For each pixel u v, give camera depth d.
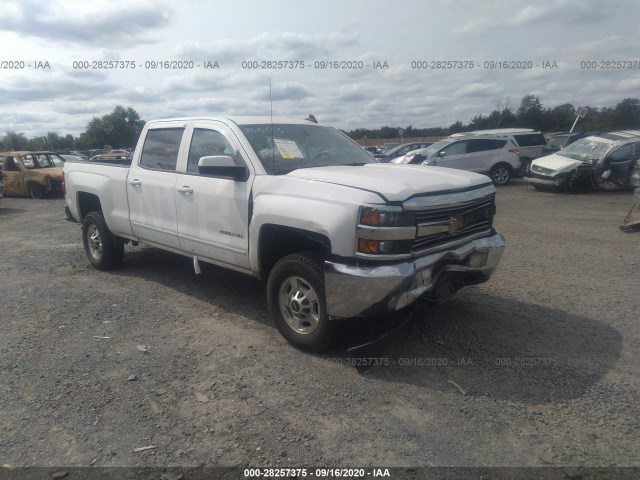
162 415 3.31
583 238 8.34
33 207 14.89
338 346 4.22
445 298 4.00
